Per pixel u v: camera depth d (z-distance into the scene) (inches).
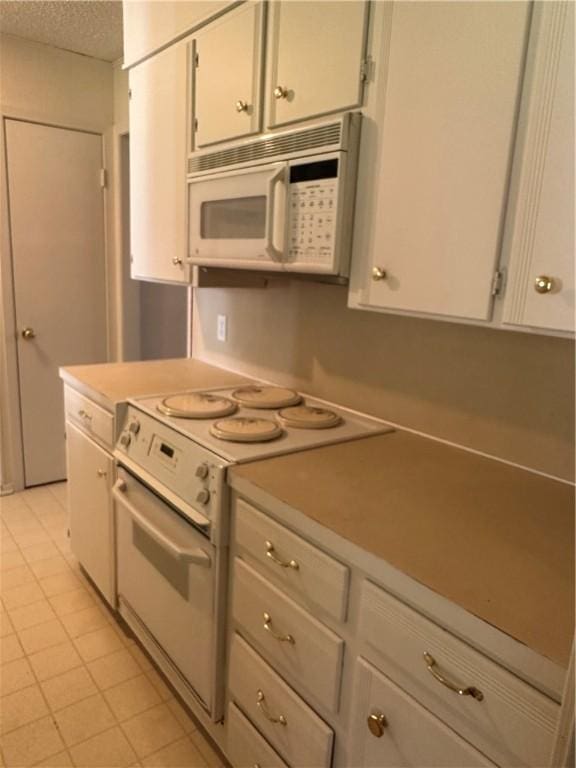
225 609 58.1
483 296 44.7
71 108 120.2
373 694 41.0
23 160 117.0
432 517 45.2
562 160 38.6
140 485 69.7
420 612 36.7
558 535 42.9
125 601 80.6
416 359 66.7
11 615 87.3
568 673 24.4
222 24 67.0
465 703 34.3
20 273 121.6
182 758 64.6
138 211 90.5
